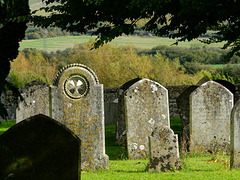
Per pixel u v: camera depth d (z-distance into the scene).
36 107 13.71
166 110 10.95
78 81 9.05
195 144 11.20
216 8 7.16
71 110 9.02
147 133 10.92
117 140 13.54
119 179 8.11
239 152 8.80
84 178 8.22
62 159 6.38
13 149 6.33
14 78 26.89
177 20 9.41
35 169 6.37
